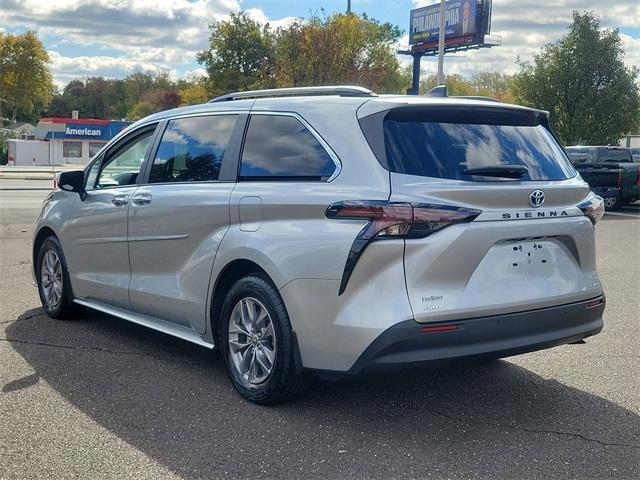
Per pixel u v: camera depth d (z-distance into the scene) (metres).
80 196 6.05
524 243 4.09
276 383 4.21
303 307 3.99
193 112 5.26
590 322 4.43
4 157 66.19
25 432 3.97
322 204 3.98
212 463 3.61
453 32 58.88
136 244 5.35
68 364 5.19
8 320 6.47
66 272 6.28
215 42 59.53
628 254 11.49
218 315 4.73
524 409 4.41
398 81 55.91
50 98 94.38
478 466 3.61
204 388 4.70
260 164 4.52
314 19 37.03
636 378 5.02
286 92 4.80
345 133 4.12
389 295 3.75
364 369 3.79
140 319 5.47
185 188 4.95
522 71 34.06
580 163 19.70
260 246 4.23
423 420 4.20
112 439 3.89
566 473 3.54
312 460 3.66
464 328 3.80
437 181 3.88
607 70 31.80
